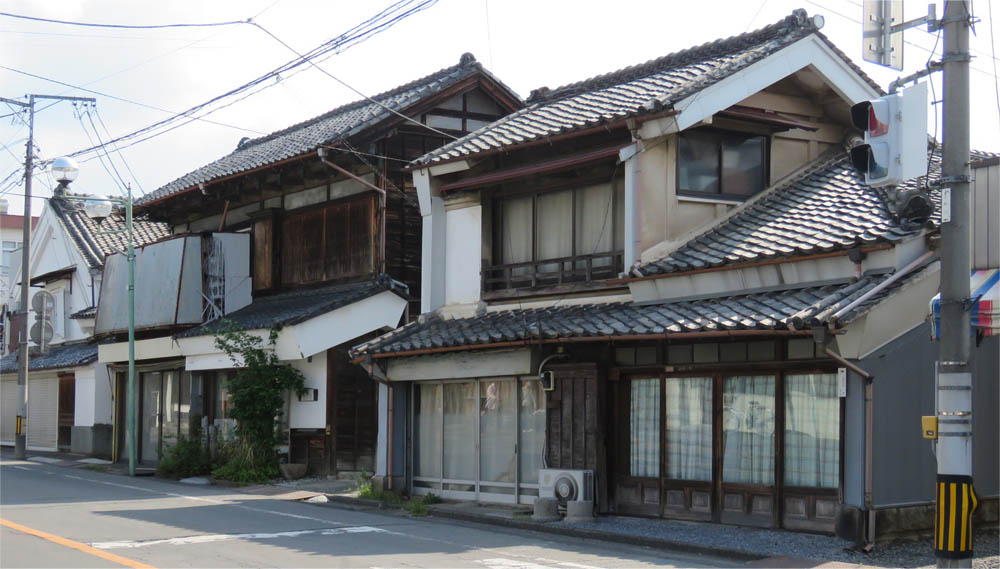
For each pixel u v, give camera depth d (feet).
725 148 52.90
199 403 80.84
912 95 30.17
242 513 50.52
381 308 70.49
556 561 36.65
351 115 83.92
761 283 44.21
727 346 44.80
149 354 83.41
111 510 50.65
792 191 52.26
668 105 47.14
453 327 56.65
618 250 51.75
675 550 40.11
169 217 96.02
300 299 76.64
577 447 49.21
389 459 58.75
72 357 101.40
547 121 57.36
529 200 57.36
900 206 42.52
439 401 58.59
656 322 44.11
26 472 77.97
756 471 43.68
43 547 36.65
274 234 81.46
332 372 70.03
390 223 72.28
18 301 128.16
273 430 70.95
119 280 87.51
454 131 75.87
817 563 36.06
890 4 32.27
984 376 43.34
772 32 55.57
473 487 55.98
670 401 47.21
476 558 36.78
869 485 38.70
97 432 96.22
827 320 36.76
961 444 29.43
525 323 51.26
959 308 29.68
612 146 52.08
